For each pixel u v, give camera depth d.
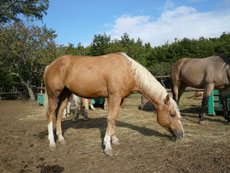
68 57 3.24
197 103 8.12
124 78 2.92
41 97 10.38
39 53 12.45
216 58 4.43
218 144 2.88
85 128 4.39
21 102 12.65
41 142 3.40
